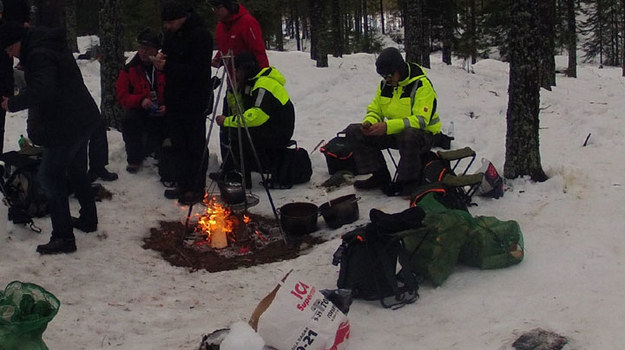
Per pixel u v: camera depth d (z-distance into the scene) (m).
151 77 7.36
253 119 6.91
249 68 6.95
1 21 6.39
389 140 6.89
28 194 6.04
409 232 4.59
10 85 6.40
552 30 15.07
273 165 7.46
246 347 3.49
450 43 21.86
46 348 3.59
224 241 5.94
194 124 6.72
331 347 3.78
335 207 6.21
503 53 24.38
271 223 6.56
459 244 4.91
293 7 28.53
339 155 7.64
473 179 5.85
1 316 3.50
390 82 6.66
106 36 8.51
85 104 5.34
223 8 7.76
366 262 4.56
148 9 17.17
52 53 5.05
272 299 3.93
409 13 13.95
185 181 6.93
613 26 49.69
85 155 5.74
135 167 7.54
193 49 6.45
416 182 6.64
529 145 6.68
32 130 5.22
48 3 8.42
